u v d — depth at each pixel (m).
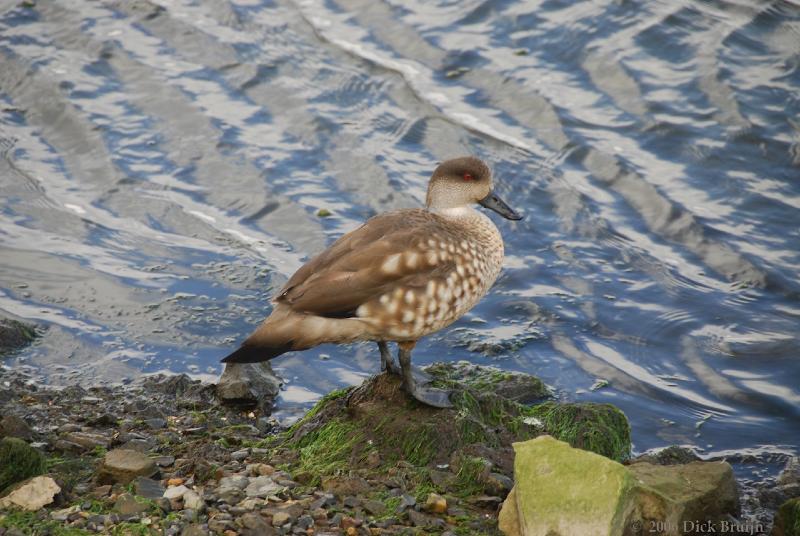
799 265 14.02
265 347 9.28
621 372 12.38
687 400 11.88
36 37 19.47
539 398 11.82
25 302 13.48
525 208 15.47
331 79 18.20
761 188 15.43
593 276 14.10
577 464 8.22
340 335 9.49
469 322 13.34
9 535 7.77
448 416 9.96
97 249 14.70
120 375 12.13
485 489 9.02
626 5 19.02
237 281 14.07
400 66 18.41
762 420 11.54
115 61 18.81
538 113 17.17
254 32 19.44
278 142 16.86
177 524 8.02
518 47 18.58
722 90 17.12
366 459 9.55
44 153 16.80
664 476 8.80
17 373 12.05
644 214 15.16
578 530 7.86
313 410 10.66
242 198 15.76
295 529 8.03
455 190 11.02
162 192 15.90
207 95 17.94
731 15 18.59
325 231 15.05
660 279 13.98
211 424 10.91
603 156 16.20
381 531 8.13
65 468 9.24
